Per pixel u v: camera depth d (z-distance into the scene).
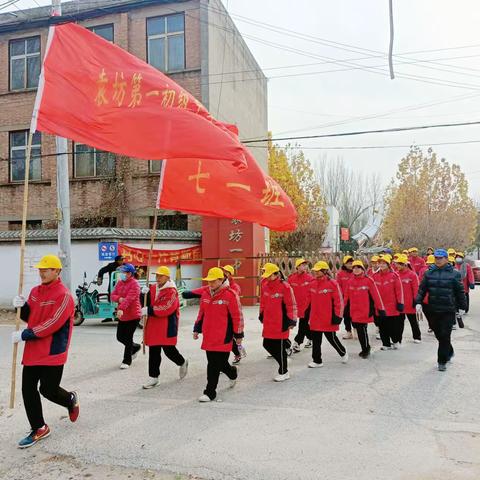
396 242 35.69
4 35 21.20
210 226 17.83
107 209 19.91
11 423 5.50
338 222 40.25
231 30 22.25
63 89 6.66
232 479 4.13
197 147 6.67
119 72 6.98
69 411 5.25
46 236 16.59
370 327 12.79
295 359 8.94
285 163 29.77
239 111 23.28
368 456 4.52
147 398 6.50
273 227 9.00
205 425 5.39
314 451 4.64
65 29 6.89
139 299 8.34
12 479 4.19
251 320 13.97
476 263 29.88
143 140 6.73
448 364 8.24
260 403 6.20
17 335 4.95
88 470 4.34
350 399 6.30
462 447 4.70
